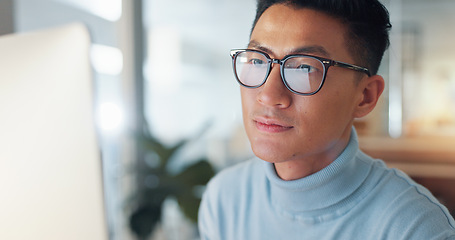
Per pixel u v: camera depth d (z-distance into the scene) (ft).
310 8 1.78
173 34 10.03
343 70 1.80
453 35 12.07
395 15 12.41
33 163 1.69
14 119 1.71
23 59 1.70
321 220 2.15
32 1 6.26
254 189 2.58
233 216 2.64
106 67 8.45
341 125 1.89
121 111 9.13
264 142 1.86
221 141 10.04
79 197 1.65
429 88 11.96
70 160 1.65
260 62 1.87
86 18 7.86
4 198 1.74
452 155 10.80
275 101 1.76
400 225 1.98
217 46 10.04
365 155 2.32
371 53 1.94
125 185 8.90
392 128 11.35
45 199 1.69
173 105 10.04
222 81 10.05
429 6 12.25
